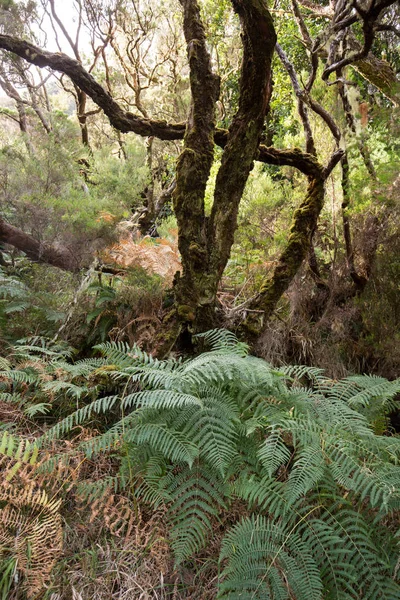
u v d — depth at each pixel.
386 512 1.81
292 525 1.90
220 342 2.61
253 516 1.85
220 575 1.69
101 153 5.27
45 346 3.09
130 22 6.19
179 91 6.68
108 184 4.27
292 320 3.65
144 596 1.71
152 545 1.82
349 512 1.87
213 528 1.96
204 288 2.91
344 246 3.94
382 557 1.81
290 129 5.07
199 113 2.89
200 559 1.88
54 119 4.54
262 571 1.68
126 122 3.36
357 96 4.18
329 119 3.79
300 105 3.70
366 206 3.59
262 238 3.97
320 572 1.73
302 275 3.91
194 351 2.95
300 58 5.86
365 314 3.53
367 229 3.65
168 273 3.38
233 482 1.98
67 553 1.84
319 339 3.59
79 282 3.65
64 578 1.73
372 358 3.54
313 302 3.89
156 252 3.43
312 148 3.77
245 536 1.76
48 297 3.45
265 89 2.83
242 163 2.95
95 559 1.80
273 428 2.07
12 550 1.71
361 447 2.03
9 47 3.03
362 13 2.80
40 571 1.65
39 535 1.74
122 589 1.73
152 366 2.34
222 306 3.51
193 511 1.84
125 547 1.86
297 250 3.47
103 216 3.50
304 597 1.61
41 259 3.92
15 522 1.79
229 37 6.82
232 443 2.05
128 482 2.05
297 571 1.68
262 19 2.57
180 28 6.88
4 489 1.87
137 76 6.55
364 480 1.80
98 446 2.01
